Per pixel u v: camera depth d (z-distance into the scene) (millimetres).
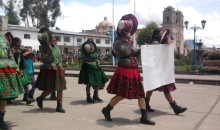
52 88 6719
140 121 5855
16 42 7707
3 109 5375
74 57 33281
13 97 5113
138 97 5621
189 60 31297
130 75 5602
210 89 11406
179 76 17453
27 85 7883
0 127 5328
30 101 7707
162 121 6023
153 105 7738
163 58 6344
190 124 5781
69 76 17062
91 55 8055
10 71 5152
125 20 5621
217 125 5719
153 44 6270
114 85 5723
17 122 5855
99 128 5445
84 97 9086
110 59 39250
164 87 6508
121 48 5551
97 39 64500
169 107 7492
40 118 6199
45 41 6582
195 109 7297
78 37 60531
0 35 5297
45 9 63219
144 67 5887
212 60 20094
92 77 7992
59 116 6391
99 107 7465
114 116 6453
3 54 5160
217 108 7449
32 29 51625
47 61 6715
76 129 5367
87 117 6320
